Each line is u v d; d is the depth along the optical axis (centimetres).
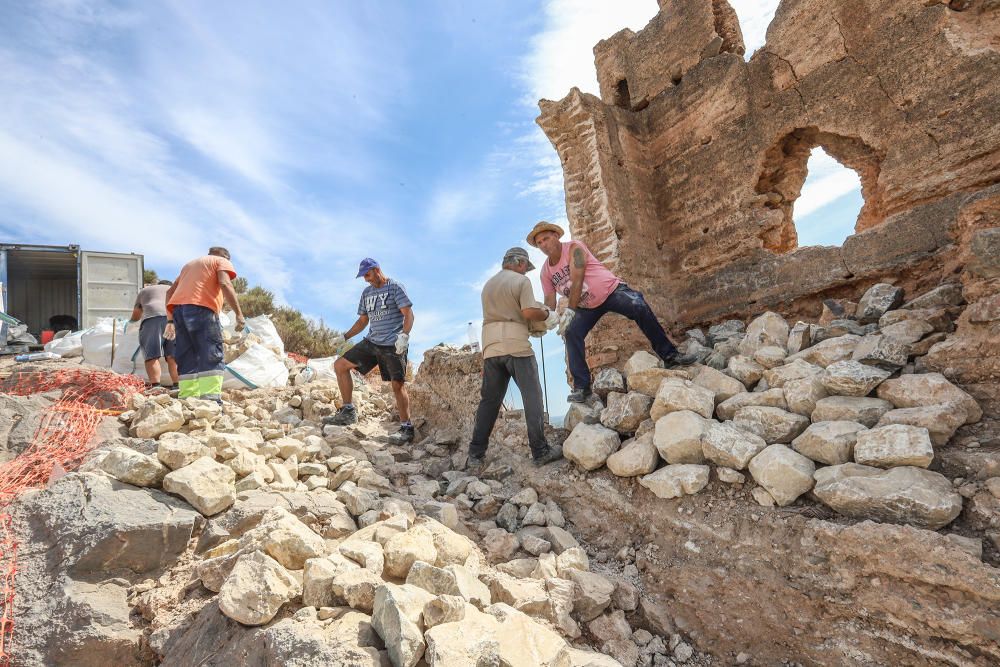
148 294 628
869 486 267
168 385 654
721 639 291
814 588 265
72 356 725
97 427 389
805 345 409
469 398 546
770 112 506
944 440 283
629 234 547
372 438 544
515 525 372
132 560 264
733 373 409
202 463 320
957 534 244
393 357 541
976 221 331
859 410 314
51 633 229
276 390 659
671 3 583
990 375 297
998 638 214
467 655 202
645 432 383
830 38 466
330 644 204
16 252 1209
